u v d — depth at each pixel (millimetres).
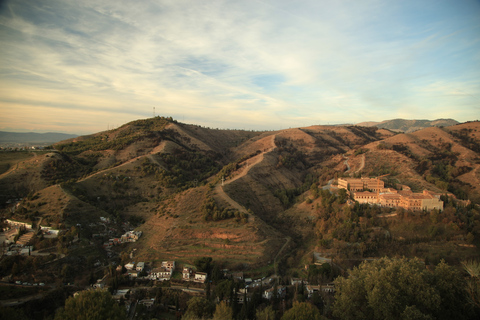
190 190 191250
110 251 138000
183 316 87562
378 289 62656
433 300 59000
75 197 163375
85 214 154625
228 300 98500
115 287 107812
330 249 134000
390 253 125812
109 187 199750
